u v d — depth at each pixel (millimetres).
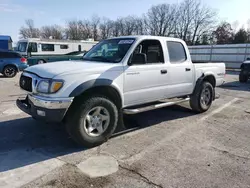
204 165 3242
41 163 3234
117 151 3643
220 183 2820
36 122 4934
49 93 3357
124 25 67250
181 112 6004
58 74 3410
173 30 63219
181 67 5098
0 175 2920
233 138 4266
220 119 5453
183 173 3027
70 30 72312
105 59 4316
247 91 9797
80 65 3820
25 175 2928
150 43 4555
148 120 5281
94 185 2736
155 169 3111
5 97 7555
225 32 59281
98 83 3617
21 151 3598
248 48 21844
